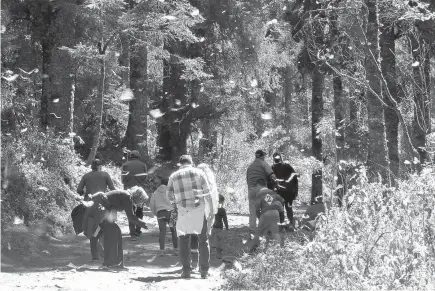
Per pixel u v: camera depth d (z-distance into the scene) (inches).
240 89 1296.8
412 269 326.0
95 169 560.7
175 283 422.9
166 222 576.1
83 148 1284.4
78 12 918.4
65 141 836.6
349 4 673.6
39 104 1128.2
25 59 1018.7
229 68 1288.1
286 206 706.8
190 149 1498.5
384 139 642.8
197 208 444.1
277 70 1520.7
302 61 994.7
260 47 1285.7
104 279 429.4
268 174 614.5
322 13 877.2
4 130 852.0
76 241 637.9
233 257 530.0
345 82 908.0
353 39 698.8
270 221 498.0
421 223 356.2
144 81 1250.6
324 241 344.5
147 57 1320.1
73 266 480.4
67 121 949.8
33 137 776.9
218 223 549.3
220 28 1249.4
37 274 443.5
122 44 1103.0
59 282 411.2
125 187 704.4
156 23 968.9
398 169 818.2
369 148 647.1
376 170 632.4
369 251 335.3
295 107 1759.4
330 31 848.3
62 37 935.7
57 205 698.2
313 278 333.4
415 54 758.5
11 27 992.2
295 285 337.4
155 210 578.6
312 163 842.2
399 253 331.9
